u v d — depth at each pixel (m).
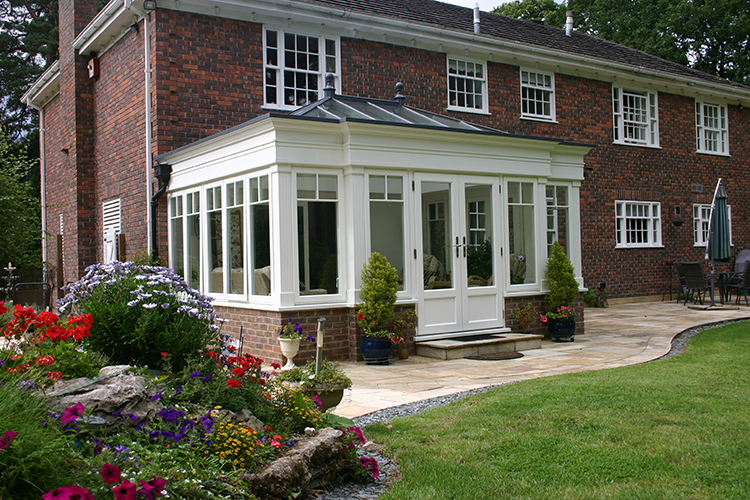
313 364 5.48
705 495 3.54
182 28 10.93
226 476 3.23
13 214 14.14
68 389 3.50
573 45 17.81
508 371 7.81
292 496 3.45
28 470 2.54
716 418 5.00
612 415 5.14
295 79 12.16
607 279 16.81
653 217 18.12
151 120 10.92
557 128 16.00
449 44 13.93
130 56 11.89
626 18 30.08
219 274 9.63
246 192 8.89
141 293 4.89
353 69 12.80
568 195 11.29
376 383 7.20
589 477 3.86
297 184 8.38
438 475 3.95
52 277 16.48
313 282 8.52
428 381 7.26
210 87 11.17
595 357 8.71
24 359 3.63
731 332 10.48
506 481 3.83
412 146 9.10
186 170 10.34
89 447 3.02
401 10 14.38
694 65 30.36
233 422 3.85
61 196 15.95
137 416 3.52
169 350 4.76
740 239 20.39
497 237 10.09
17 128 28.30
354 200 8.64
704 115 19.69
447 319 9.52
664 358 8.45
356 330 8.64
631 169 17.50
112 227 12.99
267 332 8.45
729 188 20.11
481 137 9.63
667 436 4.56
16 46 29.84
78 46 13.62
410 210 9.17
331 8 12.12
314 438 3.96
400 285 9.09
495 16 17.89
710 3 28.17
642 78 17.44
